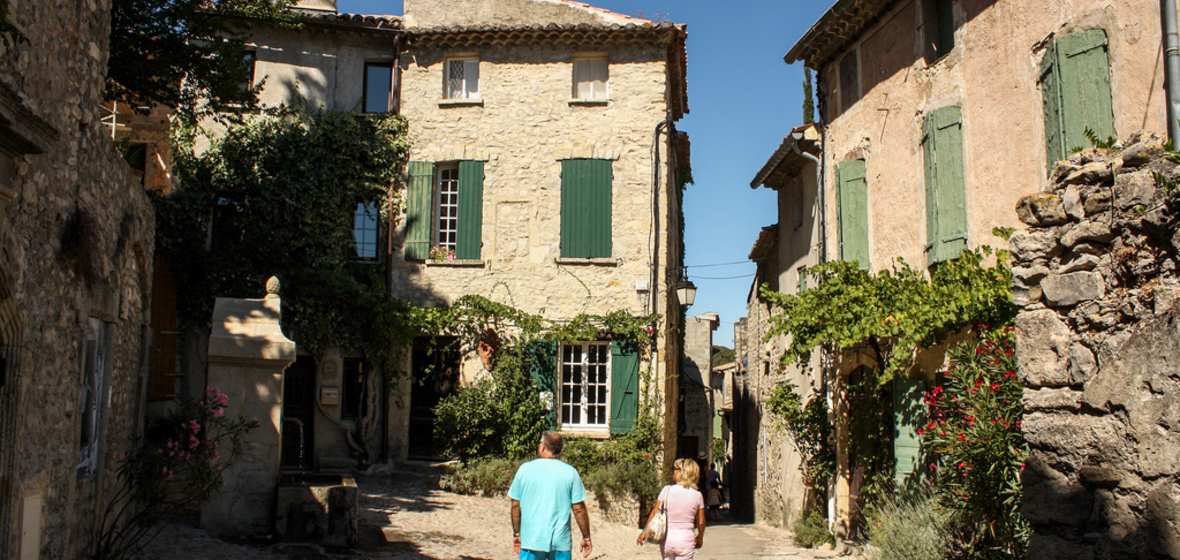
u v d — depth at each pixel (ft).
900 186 38.60
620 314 53.11
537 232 54.65
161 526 29.53
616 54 55.52
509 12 57.36
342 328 52.42
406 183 55.47
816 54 47.62
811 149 50.29
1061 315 16.76
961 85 34.35
